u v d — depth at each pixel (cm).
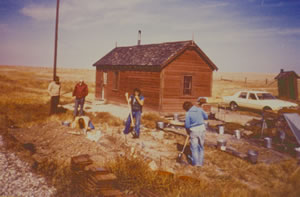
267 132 922
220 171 592
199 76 1577
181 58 1498
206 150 751
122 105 1769
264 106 1476
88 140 746
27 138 755
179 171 565
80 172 466
